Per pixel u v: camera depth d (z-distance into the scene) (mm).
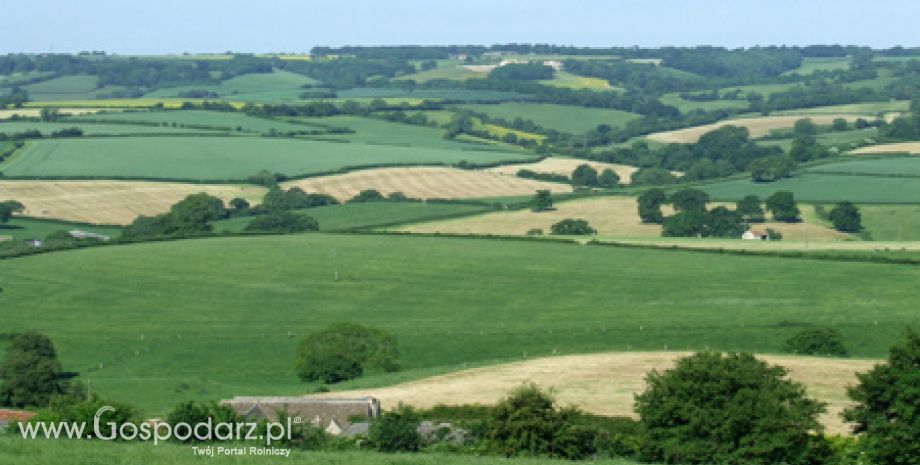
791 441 100938
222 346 197000
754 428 101312
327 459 90062
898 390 100312
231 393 160000
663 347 186125
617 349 184125
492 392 142000
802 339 179500
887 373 102375
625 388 142250
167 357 191375
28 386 157750
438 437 111438
